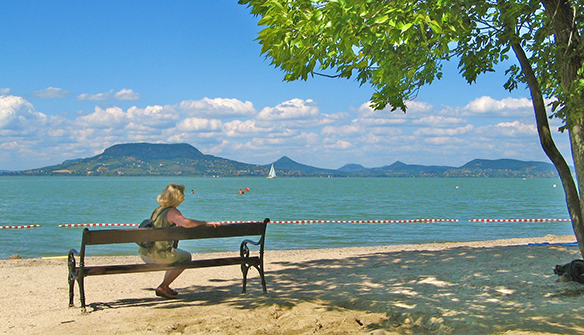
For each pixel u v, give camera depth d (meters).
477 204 44.22
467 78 7.79
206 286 7.75
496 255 9.66
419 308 5.93
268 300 6.38
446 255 10.20
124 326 5.26
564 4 6.48
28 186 118.31
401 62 7.24
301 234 19.80
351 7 4.47
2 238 18.61
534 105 6.91
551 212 33.69
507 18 6.22
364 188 108.56
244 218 28.41
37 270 9.71
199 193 74.75
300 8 5.38
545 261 8.72
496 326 5.04
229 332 5.04
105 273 5.98
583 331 4.81
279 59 6.00
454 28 4.97
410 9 4.63
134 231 5.95
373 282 7.64
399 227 22.75
